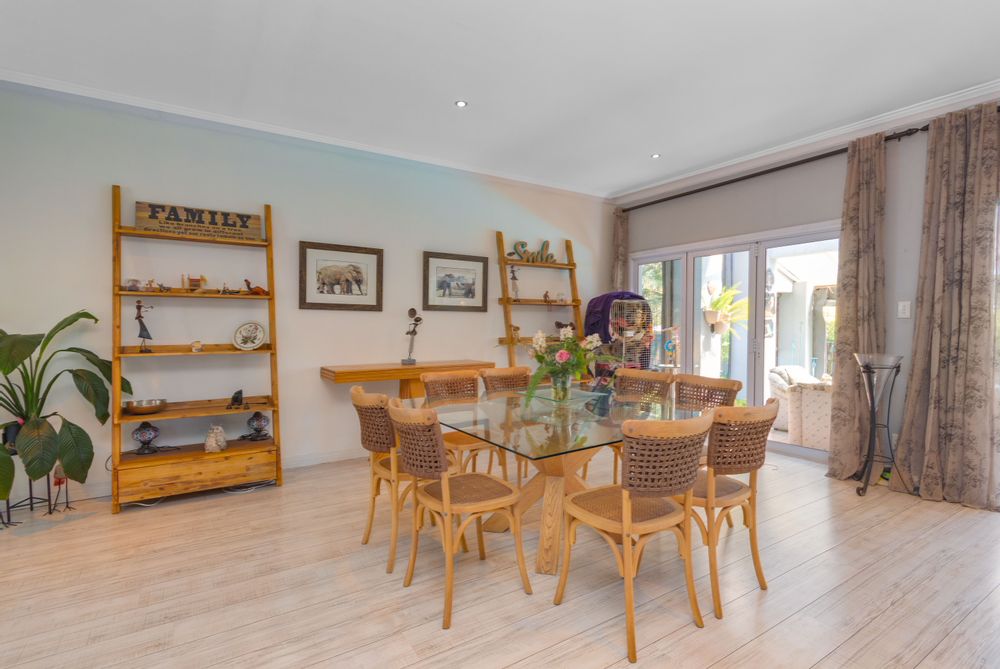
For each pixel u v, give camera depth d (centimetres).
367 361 446
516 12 245
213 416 369
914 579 236
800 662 179
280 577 237
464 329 499
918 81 317
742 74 308
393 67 299
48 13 245
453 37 267
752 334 479
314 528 292
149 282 343
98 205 342
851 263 388
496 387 380
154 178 359
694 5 239
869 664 178
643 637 193
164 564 248
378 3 238
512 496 226
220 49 280
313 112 363
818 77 312
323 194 424
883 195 376
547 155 457
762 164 456
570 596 223
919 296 354
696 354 531
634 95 336
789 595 223
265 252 399
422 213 474
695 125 387
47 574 238
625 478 188
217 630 196
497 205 519
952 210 339
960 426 333
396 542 244
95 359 319
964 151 336
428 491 233
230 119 372
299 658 180
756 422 217
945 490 339
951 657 182
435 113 365
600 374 511
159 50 281
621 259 594
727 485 241
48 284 328
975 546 271
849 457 381
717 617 206
